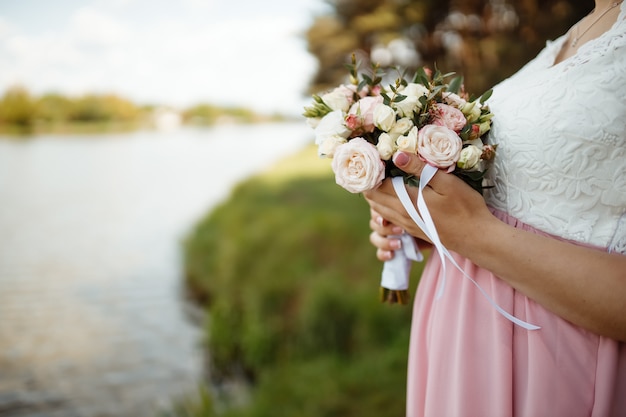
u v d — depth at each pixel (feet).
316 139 3.61
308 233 22.22
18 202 62.39
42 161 112.78
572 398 2.97
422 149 3.09
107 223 49.78
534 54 20.36
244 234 25.79
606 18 3.23
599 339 2.94
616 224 2.93
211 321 19.94
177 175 87.51
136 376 19.35
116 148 154.20
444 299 3.65
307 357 16.20
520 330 3.20
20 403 17.63
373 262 19.29
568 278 2.79
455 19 27.37
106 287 30.68
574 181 2.98
